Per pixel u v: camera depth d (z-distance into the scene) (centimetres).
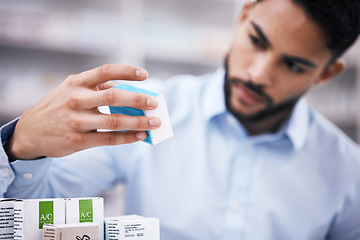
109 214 207
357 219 132
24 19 255
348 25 96
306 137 133
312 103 336
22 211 60
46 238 58
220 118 132
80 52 275
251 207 122
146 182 128
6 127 70
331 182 129
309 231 125
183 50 307
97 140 65
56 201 62
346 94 351
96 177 121
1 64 271
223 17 352
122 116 62
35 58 281
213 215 123
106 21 279
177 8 337
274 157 128
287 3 92
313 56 96
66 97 65
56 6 288
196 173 127
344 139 141
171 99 141
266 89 102
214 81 139
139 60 292
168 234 123
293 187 126
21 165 72
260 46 100
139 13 292
